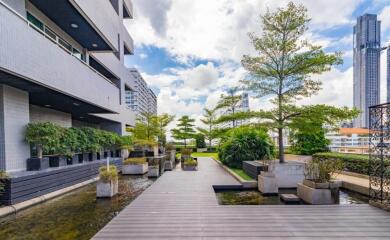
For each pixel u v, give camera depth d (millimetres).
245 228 3609
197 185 7195
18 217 4750
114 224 3816
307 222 3848
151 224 3811
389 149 4871
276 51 7977
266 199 6098
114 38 11742
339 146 13859
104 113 12750
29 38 5746
